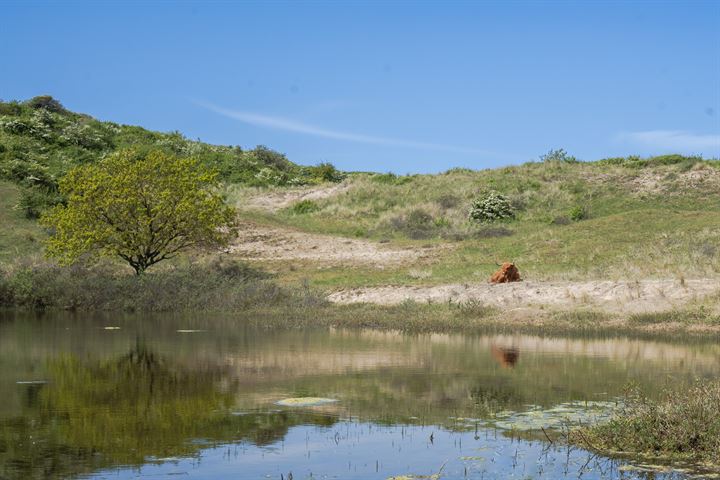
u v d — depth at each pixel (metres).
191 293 30.20
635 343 18.91
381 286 29.89
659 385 12.92
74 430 10.23
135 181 32.03
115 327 23.31
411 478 8.17
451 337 20.52
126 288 30.34
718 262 27.53
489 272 30.81
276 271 34.44
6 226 40.16
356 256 36.44
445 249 36.53
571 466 8.54
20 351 17.92
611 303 24.34
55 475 8.17
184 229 32.47
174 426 10.48
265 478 8.16
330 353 17.48
